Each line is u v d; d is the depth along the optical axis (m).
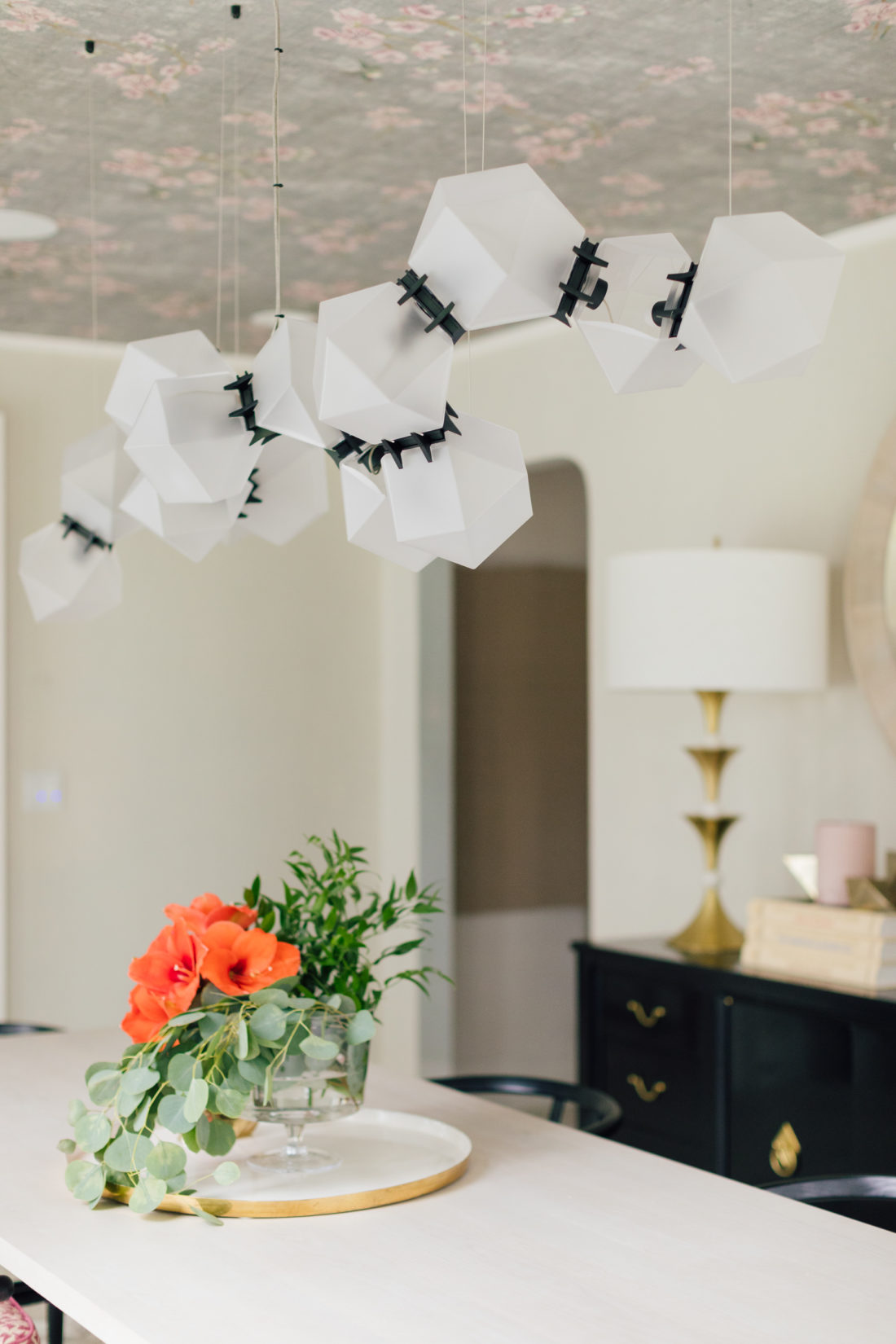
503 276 1.43
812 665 3.23
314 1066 1.82
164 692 4.82
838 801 3.55
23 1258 1.62
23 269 3.81
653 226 3.51
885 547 3.33
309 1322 1.42
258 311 4.28
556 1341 1.37
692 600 3.19
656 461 4.10
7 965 4.53
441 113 2.79
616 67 2.58
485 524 1.59
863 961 2.90
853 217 3.43
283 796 5.05
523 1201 1.79
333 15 2.36
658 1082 3.31
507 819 5.45
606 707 4.30
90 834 4.68
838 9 2.35
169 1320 1.42
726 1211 1.76
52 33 2.43
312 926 2.00
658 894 4.11
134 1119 1.76
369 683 5.25
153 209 3.34
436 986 5.25
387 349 1.46
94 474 2.23
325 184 3.17
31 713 4.58
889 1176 1.98
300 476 2.16
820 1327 1.41
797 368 1.52
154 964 1.79
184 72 2.59
